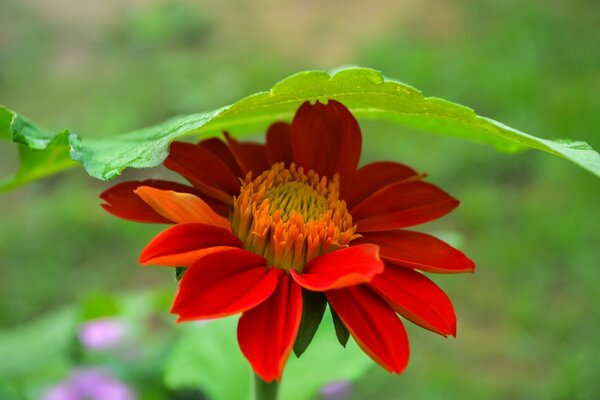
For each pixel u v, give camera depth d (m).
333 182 0.32
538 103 1.29
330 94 0.30
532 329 0.89
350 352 0.41
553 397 0.80
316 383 0.41
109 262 1.00
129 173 1.10
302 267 0.31
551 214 1.05
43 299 0.94
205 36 1.64
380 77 0.29
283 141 0.33
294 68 1.51
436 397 0.80
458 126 0.33
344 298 0.30
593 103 1.27
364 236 0.32
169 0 1.75
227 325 0.42
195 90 1.40
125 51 1.58
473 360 0.85
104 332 0.62
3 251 1.01
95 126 1.30
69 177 1.15
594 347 0.86
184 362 0.42
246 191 0.31
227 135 0.33
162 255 0.29
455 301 0.93
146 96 1.39
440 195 0.32
